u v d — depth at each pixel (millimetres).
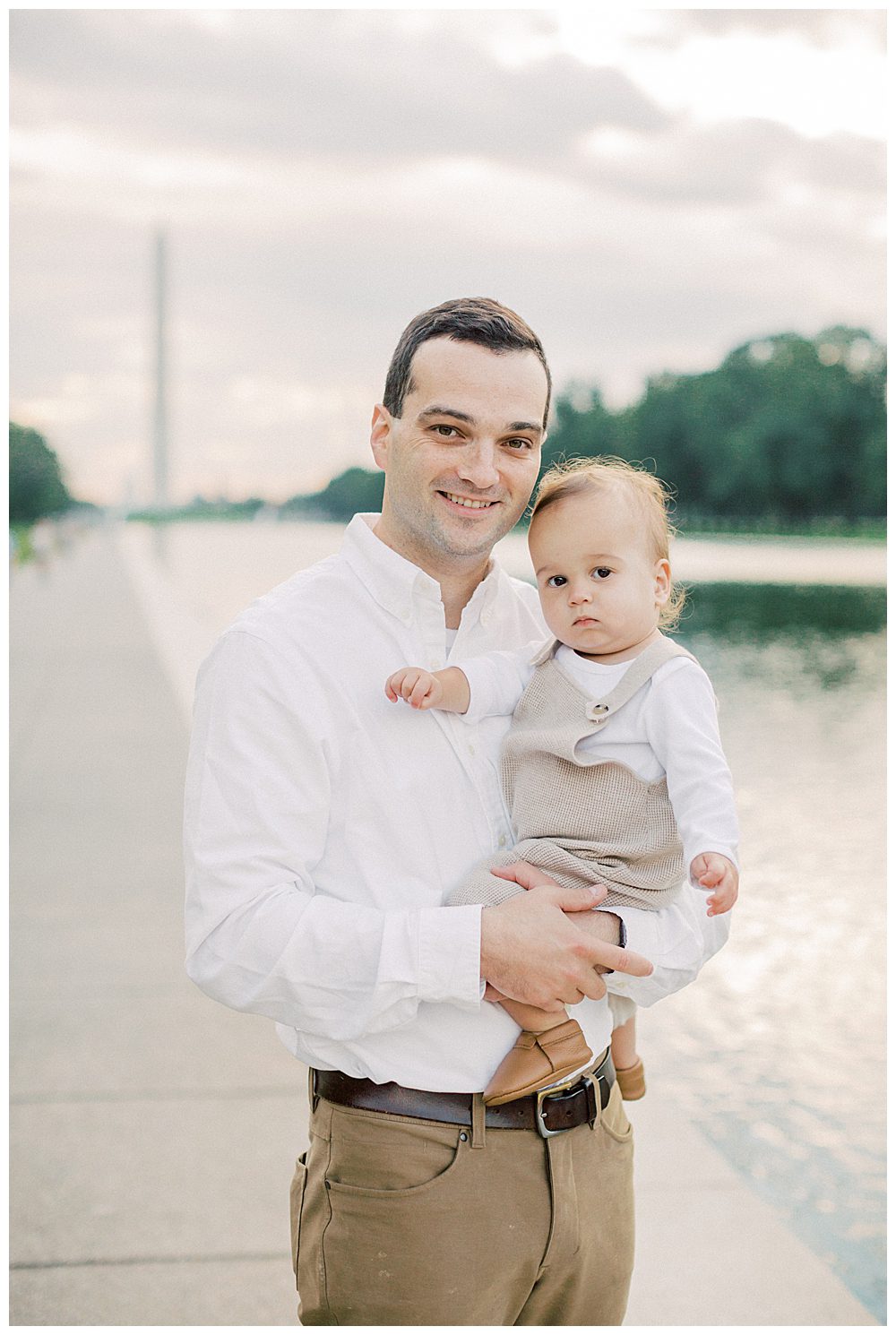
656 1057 5051
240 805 1965
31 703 12188
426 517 2104
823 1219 3832
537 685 2312
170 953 5621
